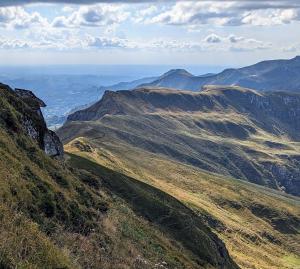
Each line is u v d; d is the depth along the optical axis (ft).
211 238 296.51
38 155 114.73
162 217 264.11
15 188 75.56
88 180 176.24
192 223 273.54
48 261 52.13
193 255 202.49
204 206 627.46
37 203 79.51
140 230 143.23
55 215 82.64
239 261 460.96
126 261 88.69
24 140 117.80
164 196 357.00
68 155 331.57
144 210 263.70
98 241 87.86
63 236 75.00
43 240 56.90
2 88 150.71
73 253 71.51
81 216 92.99
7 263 44.96
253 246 583.17
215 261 240.73
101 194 170.40
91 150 565.12
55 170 115.96
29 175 89.61
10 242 50.24
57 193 92.68
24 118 143.74
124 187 292.61
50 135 162.71
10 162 87.61
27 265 46.96
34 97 182.29
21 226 57.52
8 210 61.93
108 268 77.41
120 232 111.45
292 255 641.40
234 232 586.86
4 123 115.55
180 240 239.30
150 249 120.78
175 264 126.00
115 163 572.51
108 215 119.34
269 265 509.35
